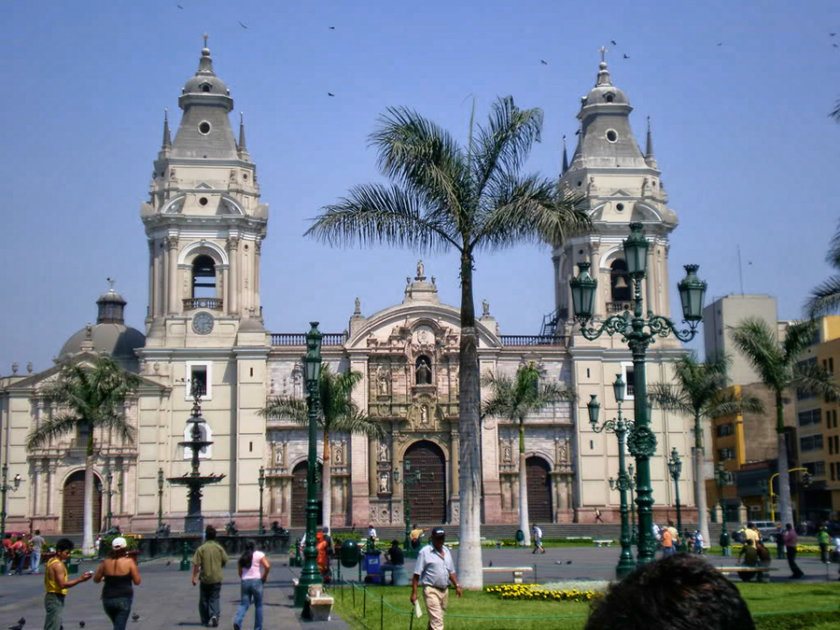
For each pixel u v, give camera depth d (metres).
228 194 98.75
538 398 82.81
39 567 65.12
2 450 93.12
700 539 66.50
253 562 27.64
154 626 30.41
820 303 49.66
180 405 95.94
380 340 100.19
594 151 104.38
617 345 102.19
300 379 98.19
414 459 99.12
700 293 31.22
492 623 28.83
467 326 38.31
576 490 99.56
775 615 29.08
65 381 82.88
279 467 96.38
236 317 97.69
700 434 74.31
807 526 103.62
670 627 4.25
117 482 92.81
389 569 43.38
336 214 38.09
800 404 121.88
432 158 37.62
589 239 102.31
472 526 37.47
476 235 38.28
